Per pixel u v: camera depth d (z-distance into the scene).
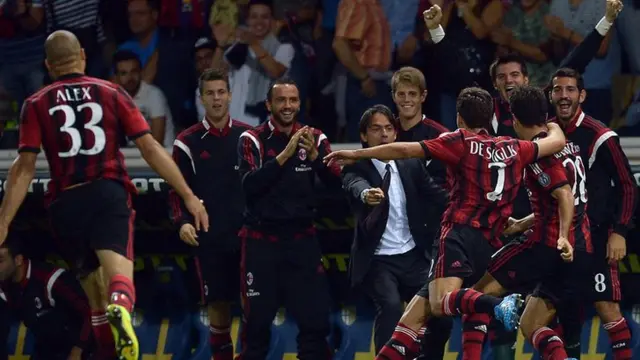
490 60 29.44
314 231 27.16
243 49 30.62
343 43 29.84
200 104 30.95
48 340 29.77
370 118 25.94
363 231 26.03
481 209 23.33
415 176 26.33
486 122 23.83
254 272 26.70
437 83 29.78
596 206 25.94
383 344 25.27
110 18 31.41
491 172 23.27
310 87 30.55
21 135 20.98
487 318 24.72
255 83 30.53
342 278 29.55
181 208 27.41
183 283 30.27
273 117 26.83
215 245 27.78
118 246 20.92
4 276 29.36
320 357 27.09
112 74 31.45
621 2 28.22
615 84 29.69
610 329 26.20
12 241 30.06
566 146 25.50
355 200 26.16
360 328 29.42
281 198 26.62
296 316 26.95
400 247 26.20
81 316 29.56
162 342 30.20
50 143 21.00
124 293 20.36
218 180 27.78
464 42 29.36
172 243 30.20
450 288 23.12
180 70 31.06
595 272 25.72
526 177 24.19
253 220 26.78
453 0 29.55
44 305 29.48
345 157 22.91
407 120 26.59
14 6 31.50
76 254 21.45
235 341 29.72
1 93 31.58
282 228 26.72
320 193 27.81
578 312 27.11
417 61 30.02
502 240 27.34
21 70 31.58
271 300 26.77
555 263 24.28
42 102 20.98
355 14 29.78
